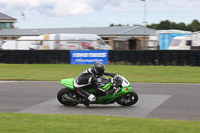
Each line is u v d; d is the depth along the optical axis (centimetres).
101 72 1297
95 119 1034
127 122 986
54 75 2488
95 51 3262
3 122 985
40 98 1540
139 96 1577
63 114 1182
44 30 7038
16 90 1769
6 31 7288
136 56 3133
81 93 1298
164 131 862
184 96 1566
